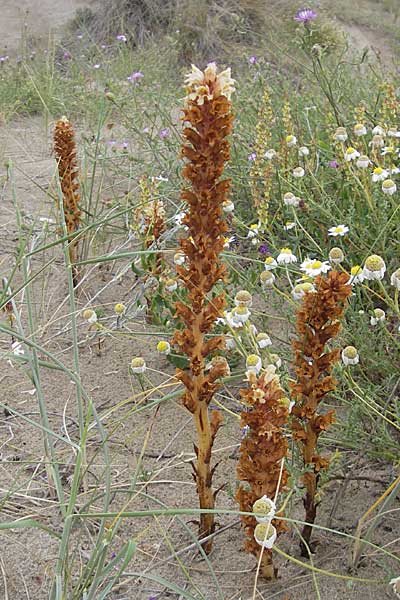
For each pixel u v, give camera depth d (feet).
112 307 12.19
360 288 10.47
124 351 11.14
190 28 34.09
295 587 7.04
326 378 6.79
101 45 35.63
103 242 13.55
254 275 11.06
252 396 6.34
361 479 8.00
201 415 7.06
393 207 11.35
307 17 15.70
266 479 6.53
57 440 9.23
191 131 6.47
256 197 12.34
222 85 6.33
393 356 9.44
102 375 10.62
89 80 26.94
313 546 7.44
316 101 17.34
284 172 13.07
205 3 34.71
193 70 6.32
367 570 7.15
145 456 8.96
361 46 39.24
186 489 8.42
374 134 13.34
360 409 8.50
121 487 8.37
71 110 22.79
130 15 37.40
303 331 6.77
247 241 13.47
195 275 6.81
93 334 11.28
